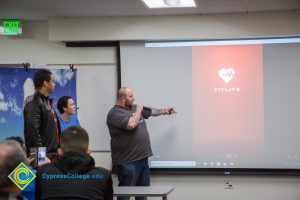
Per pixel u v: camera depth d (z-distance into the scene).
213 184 5.97
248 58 5.90
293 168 5.80
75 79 6.01
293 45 5.83
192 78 5.99
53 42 6.24
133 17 5.94
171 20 5.89
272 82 5.86
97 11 5.69
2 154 2.09
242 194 5.91
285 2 5.27
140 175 5.48
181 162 5.98
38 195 2.87
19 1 5.21
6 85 5.73
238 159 5.89
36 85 4.27
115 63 6.17
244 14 5.76
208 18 5.83
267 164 5.84
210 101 5.96
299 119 5.80
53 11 5.68
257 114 5.88
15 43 6.29
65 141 2.88
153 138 6.04
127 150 5.30
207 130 5.95
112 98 6.18
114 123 5.28
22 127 5.75
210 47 5.97
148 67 6.05
